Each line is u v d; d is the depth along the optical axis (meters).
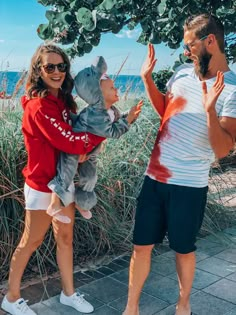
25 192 3.41
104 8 4.96
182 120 3.16
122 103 6.28
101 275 4.33
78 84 3.17
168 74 8.59
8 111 4.69
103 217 4.73
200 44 3.05
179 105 3.19
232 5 5.77
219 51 3.10
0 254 4.24
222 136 2.95
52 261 4.39
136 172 5.35
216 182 6.09
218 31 3.05
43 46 3.23
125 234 4.89
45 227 3.47
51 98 3.20
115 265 4.54
